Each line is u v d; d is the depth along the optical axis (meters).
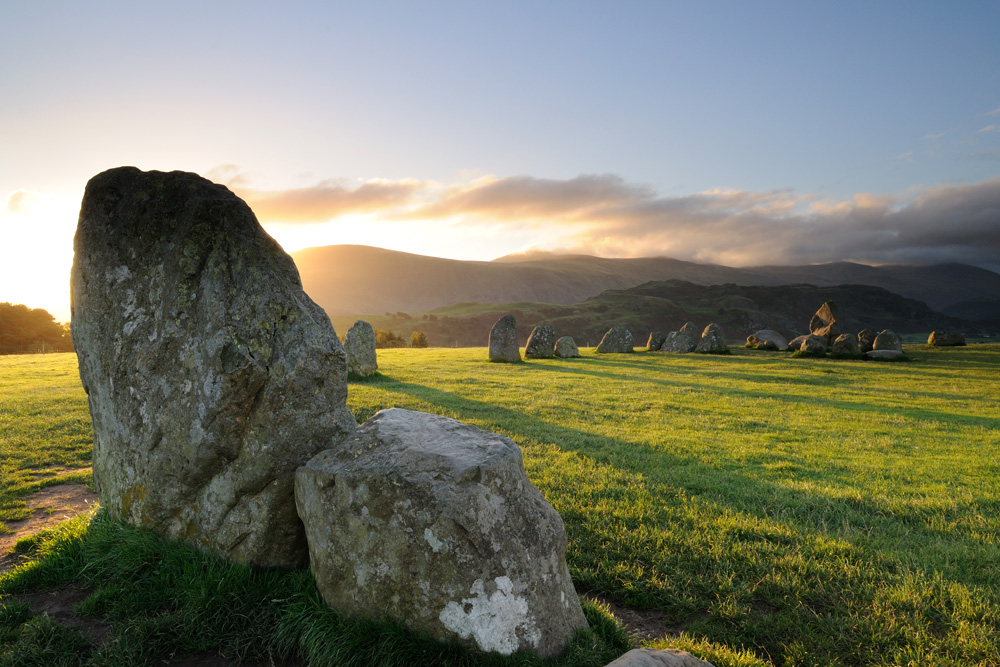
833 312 46.12
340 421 5.21
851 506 8.67
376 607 4.20
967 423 15.99
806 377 26.62
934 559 6.55
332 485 4.46
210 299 5.13
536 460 10.62
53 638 4.39
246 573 4.91
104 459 6.00
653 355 38.00
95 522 6.03
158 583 4.97
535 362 32.00
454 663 3.91
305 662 4.27
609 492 8.79
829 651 4.72
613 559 6.36
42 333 60.53
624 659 3.61
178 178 5.61
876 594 5.63
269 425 4.88
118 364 5.62
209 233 5.31
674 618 5.27
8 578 5.23
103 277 5.73
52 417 13.31
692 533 7.09
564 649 4.24
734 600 5.44
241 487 4.96
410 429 4.85
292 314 5.07
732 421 15.62
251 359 4.83
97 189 5.81
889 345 38.16
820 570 6.12
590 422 14.84
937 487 9.61
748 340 44.91
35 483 8.66
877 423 15.84
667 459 11.10
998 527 7.73
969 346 44.41
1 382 20.14
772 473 10.38
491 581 4.00
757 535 7.19
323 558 4.47
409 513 4.11
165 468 5.28
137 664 4.18
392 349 44.41
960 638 4.88
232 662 4.28
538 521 4.39
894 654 4.65
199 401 4.98
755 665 4.40
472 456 4.38
